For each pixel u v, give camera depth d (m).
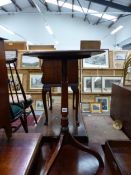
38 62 4.29
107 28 10.53
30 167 1.51
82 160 1.86
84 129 2.37
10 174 1.37
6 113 1.76
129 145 2.10
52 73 2.39
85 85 4.29
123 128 2.67
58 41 10.78
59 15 10.55
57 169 1.71
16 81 3.26
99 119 3.24
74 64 2.34
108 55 4.38
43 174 1.54
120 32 9.62
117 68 4.30
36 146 1.79
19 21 10.46
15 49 4.38
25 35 10.55
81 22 10.59
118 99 2.94
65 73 1.73
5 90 1.73
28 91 4.21
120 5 6.44
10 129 1.85
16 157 1.58
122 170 1.66
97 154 1.75
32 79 4.28
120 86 2.86
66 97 1.74
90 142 2.26
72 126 2.45
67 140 1.74
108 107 4.24
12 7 9.04
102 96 4.29
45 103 2.50
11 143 1.83
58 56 1.64
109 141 2.09
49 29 10.03
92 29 10.60
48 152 1.98
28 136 2.00
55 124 2.56
